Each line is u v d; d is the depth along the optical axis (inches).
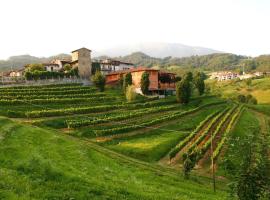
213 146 3174.2
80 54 5999.0
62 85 5078.7
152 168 2454.5
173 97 5300.2
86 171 1829.5
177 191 1792.6
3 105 3693.4
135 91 4867.1
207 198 1737.2
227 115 4623.5
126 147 2925.7
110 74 5846.5
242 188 1155.9
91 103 4318.4
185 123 3929.6
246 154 1184.2
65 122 3371.1
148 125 3622.0
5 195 1058.1
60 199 1111.6
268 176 1152.2
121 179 1817.2
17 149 1990.7
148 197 1334.9
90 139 3080.7
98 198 1168.2
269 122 4330.7
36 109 3757.4
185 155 2546.8
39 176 1315.2
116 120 3646.7
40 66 6107.3
